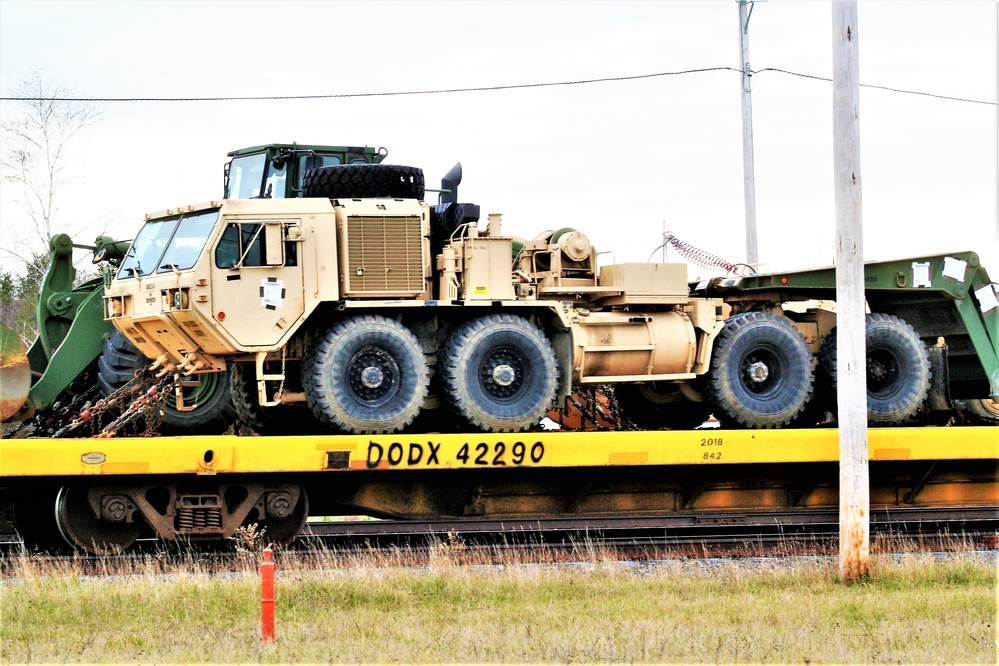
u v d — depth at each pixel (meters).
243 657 33.25
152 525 48.47
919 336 62.22
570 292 55.09
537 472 54.62
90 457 46.28
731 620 38.16
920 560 48.66
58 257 61.41
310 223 49.31
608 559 47.38
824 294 61.50
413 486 53.47
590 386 56.94
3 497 50.12
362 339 49.66
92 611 38.78
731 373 56.94
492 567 46.78
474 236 52.22
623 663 32.94
